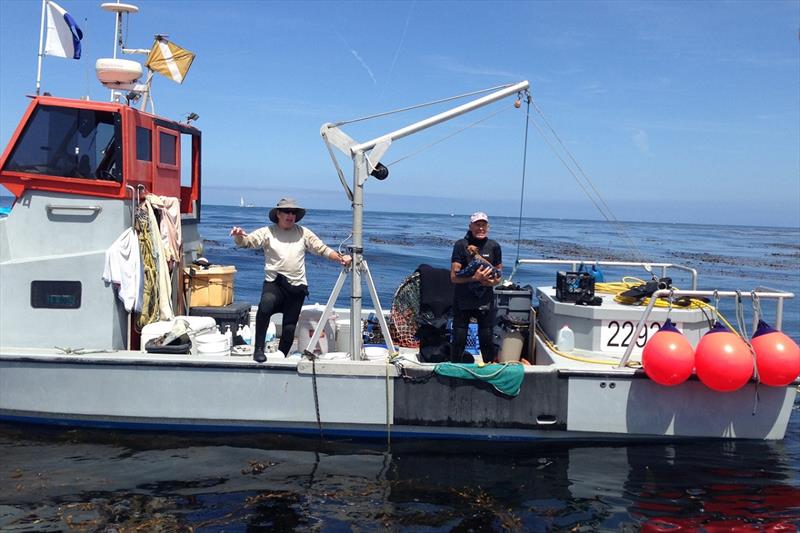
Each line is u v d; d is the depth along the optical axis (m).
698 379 5.90
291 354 7.36
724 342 5.61
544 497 5.14
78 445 6.02
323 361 6.06
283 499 5.04
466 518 4.79
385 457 5.86
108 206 6.53
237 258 24.25
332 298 6.18
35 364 6.23
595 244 46.47
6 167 6.55
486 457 5.88
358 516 4.79
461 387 6.01
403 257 28.98
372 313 8.59
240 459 5.77
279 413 6.11
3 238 6.57
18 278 6.50
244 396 6.11
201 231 39.44
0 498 4.96
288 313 6.45
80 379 6.20
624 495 5.18
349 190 6.27
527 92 6.51
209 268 7.94
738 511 4.95
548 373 5.96
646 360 5.75
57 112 6.50
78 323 6.51
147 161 7.01
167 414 6.16
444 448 6.06
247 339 7.50
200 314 7.56
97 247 6.56
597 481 5.42
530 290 7.32
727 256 40.38
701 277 26.56
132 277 6.46
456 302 6.56
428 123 6.18
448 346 6.89
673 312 6.36
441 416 6.02
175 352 6.30
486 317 6.60
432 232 54.56
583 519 4.80
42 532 4.46
